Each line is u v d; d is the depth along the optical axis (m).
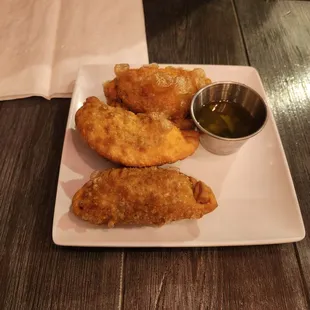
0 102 0.34
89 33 0.40
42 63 0.36
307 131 0.34
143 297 0.23
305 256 0.26
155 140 0.27
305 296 0.24
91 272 0.24
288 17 0.45
